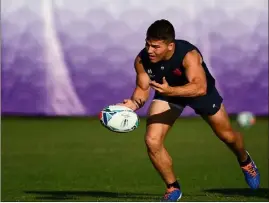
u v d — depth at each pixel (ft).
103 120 88.69
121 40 230.48
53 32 231.30
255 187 103.19
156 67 90.79
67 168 161.17
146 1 228.63
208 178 142.41
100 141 213.87
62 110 235.61
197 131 238.68
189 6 229.25
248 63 234.79
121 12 229.45
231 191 117.70
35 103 235.81
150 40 87.40
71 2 229.86
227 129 95.76
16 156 182.50
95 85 233.55
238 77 235.20
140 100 92.63
